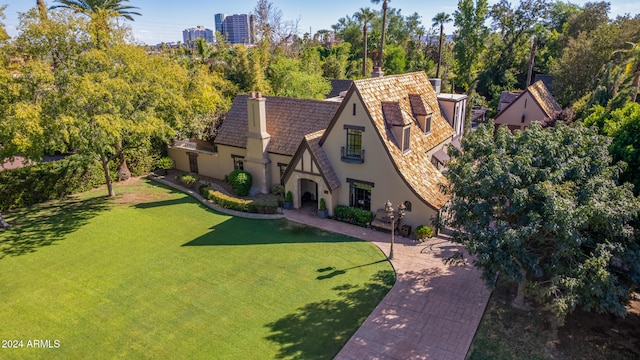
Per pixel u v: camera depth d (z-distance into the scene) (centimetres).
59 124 2259
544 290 1345
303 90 4694
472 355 1434
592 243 1416
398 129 2442
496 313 1664
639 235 1391
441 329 1573
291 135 3033
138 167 3606
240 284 1897
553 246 1502
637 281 1342
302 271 2003
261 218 2659
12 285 1905
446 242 2278
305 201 2919
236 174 3078
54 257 2166
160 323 1630
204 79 3262
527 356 1420
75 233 2459
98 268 2053
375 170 2445
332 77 6969
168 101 2855
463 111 3712
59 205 2930
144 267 2059
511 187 1415
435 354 1442
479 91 7256
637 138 1833
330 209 2625
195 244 2306
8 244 2314
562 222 1301
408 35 9844
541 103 4281
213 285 1892
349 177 2558
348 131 2488
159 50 4069
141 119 2706
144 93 2714
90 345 1511
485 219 1521
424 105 2809
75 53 2547
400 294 1802
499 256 1386
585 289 1331
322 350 1469
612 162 1880
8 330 1594
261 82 4831
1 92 2188
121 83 2462
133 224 2591
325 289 1847
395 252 2178
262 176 3100
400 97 2780
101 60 2477
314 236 2381
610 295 1306
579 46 5062
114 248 2267
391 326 1593
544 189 1334
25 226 2556
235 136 3303
